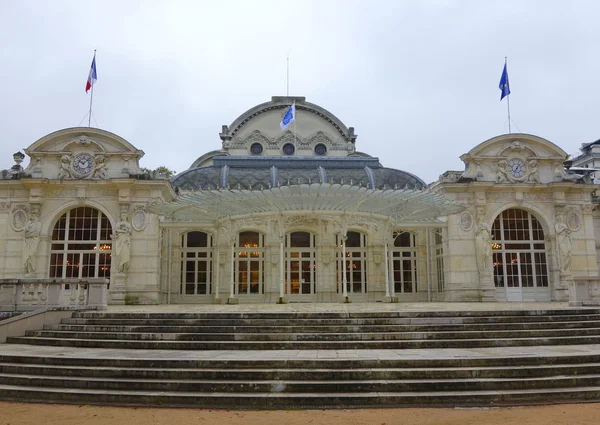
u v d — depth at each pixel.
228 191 26.03
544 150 35.41
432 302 32.12
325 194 25.94
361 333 15.52
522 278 34.72
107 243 32.25
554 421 9.58
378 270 35.03
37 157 32.41
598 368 12.30
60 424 9.55
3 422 9.66
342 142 46.53
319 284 34.31
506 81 37.09
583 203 35.09
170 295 33.94
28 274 31.00
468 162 35.09
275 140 46.19
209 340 15.47
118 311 19.78
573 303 24.28
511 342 15.20
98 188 32.16
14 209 32.00
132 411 10.53
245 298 34.19
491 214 34.47
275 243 34.38
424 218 33.25
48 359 13.05
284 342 14.88
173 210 28.56
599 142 63.88
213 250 34.97
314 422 9.66
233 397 11.02
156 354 13.80
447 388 11.40
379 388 11.37
